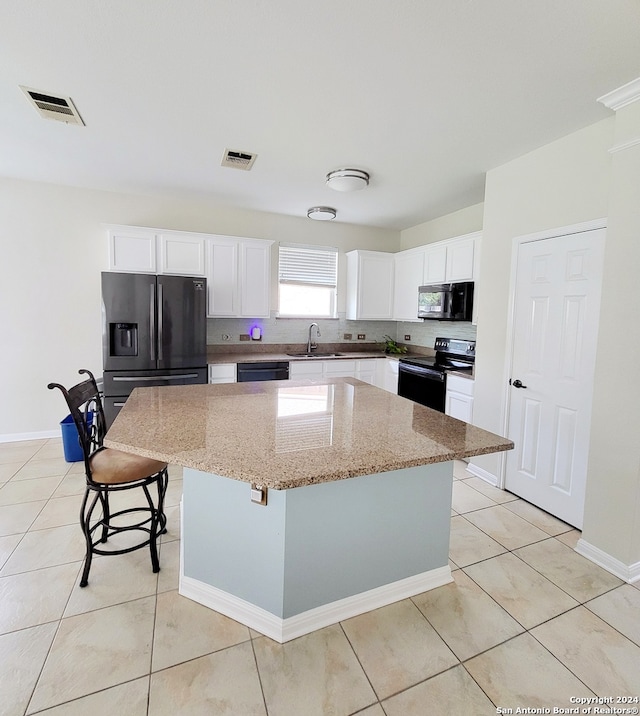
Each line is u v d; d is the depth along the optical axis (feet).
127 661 4.88
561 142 8.25
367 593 5.81
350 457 4.58
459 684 4.70
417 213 14.61
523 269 9.22
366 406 7.17
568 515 8.34
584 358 7.94
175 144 9.07
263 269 14.19
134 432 5.41
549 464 8.75
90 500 8.87
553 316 8.55
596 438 7.05
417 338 16.79
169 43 5.62
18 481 9.77
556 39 5.39
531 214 8.96
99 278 12.94
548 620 5.71
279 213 15.12
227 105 7.30
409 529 6.02
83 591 6.07
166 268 12.82
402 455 4.69
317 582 5.40
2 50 5.80
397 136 8.39
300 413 6.59
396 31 5.29
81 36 5.50
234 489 5.41
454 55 5.77
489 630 5.50
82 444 6.09
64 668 4.76
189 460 4.41
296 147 9.07
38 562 6.73
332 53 5.77
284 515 5.01
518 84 6.45
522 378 9.34
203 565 5.83
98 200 12.74
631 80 6.27
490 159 9.46
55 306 12.60
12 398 12.46
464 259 12.40
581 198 7.86
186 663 4.87
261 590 5.35
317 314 16.78
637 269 6.36
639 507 6.51
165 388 8.63
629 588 6.41
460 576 6.64
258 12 4.99
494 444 5.16
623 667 4.97
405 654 5.09
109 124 8.13
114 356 11.51
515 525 8.30
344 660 4.98
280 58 5.91
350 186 10.68
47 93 6.98
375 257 16.28
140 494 9.32
